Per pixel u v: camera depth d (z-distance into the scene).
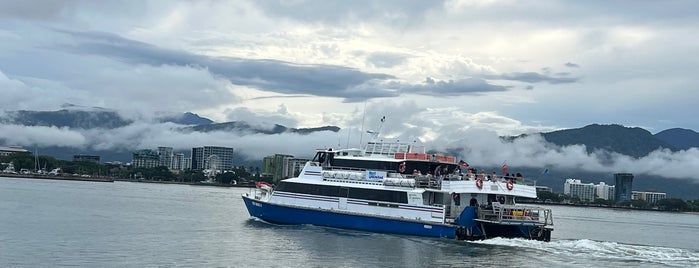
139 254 49.00
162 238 58.03
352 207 60.22
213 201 139.88
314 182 63.09
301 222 63.53
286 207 64.38
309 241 54.75
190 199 146.12
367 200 59.47
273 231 60.44
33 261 45.34
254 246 52.69
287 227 63.41
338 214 60.84
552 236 87.94
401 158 60.12
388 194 58.53
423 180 57.81
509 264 46.62
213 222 74.75
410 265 45.72
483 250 51.72
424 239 55.62
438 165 60.59
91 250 50.47
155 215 85.56
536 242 55.94
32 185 189.62
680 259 51.75
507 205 55.78
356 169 62.38
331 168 63.53
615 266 47.72
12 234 58.12
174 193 186.00
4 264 44.09
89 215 80.88
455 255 49.38
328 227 61.50
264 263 46.00
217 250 51.09
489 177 58.69
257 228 63.41
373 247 52.06
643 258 51.53
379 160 60.97
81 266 43.88
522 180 59.28
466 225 55.44
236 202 140.12
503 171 58.88
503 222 54.53
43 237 56.88
